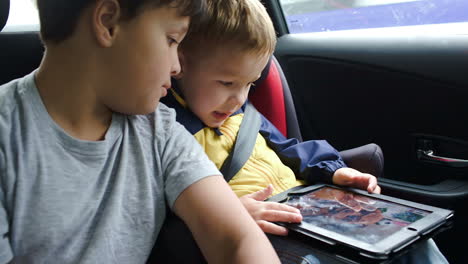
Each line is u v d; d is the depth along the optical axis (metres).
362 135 1.50
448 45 1.27
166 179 0.76
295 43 1.61
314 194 1.01
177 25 0.65
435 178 1.33
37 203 0.61
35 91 0.65
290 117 1.43
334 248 0.75
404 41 1.36
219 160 1.03
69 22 0.62
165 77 0.66
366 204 0.93
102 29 0.61
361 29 1.50
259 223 0.81
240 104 1.01
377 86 1.42
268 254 0.67
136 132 0.75
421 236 0.78
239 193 1.01
